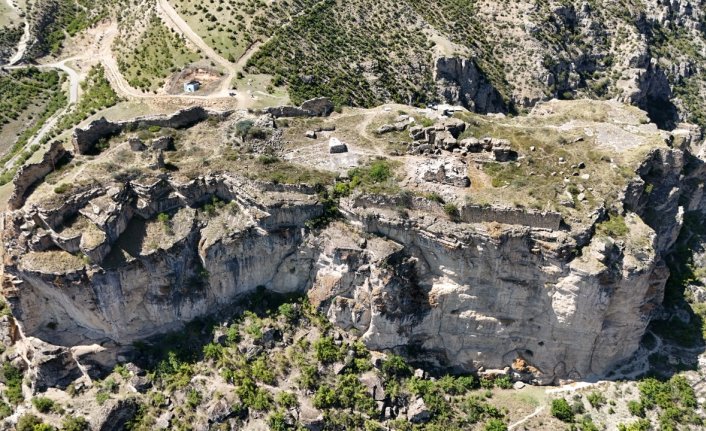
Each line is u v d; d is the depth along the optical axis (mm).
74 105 115500
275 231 69812
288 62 114688
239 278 72312
